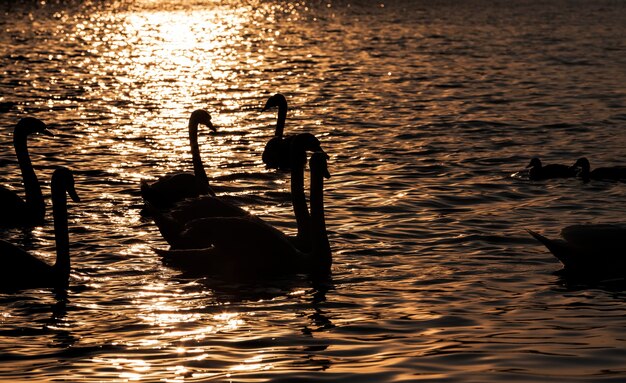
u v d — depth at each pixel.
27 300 12.87
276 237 14.62
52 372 10.20
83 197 19.08
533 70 40.94
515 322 11.83
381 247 15.62
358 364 10.36
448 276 13.97
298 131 27.53
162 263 14.73
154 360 10.57
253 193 19.67
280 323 11.92
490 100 33.09
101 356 10.72
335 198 19.11
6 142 25.20
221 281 13.89
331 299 12.95
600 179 20.83
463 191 19.78
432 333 11.44
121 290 13.38
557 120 29.08
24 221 17.47
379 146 25.06
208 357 10.64
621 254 14.05
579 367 10.19
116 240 15.95
